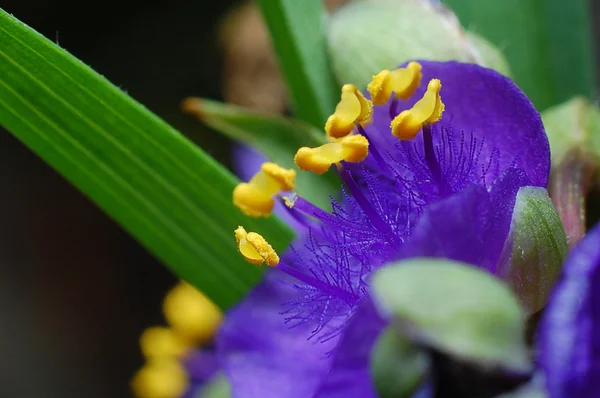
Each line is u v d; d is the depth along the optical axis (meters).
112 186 0.10
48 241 0.19
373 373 0.08
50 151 0.10
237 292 0.10
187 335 0.14
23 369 0.19
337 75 0.10
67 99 0.09
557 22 0.11
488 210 0.08
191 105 0.10
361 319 0.08
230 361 0.10
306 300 0.09
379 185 0.09
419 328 0.08
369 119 0.09
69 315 0.19
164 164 0.10
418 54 0.10
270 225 0.10
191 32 0.18
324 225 0.09
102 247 0.19
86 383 0.19
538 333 0.08
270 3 0.10
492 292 0.08
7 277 0.19
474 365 0.08
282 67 0.10
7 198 0.19
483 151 0.09
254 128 0.10
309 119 0.10
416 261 0.08
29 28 0.09
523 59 0.11
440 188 0.09
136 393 0.18
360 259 0.09
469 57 0.10
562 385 0.07
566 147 0.09
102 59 0.18
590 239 0.08
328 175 0.10
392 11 0.10
